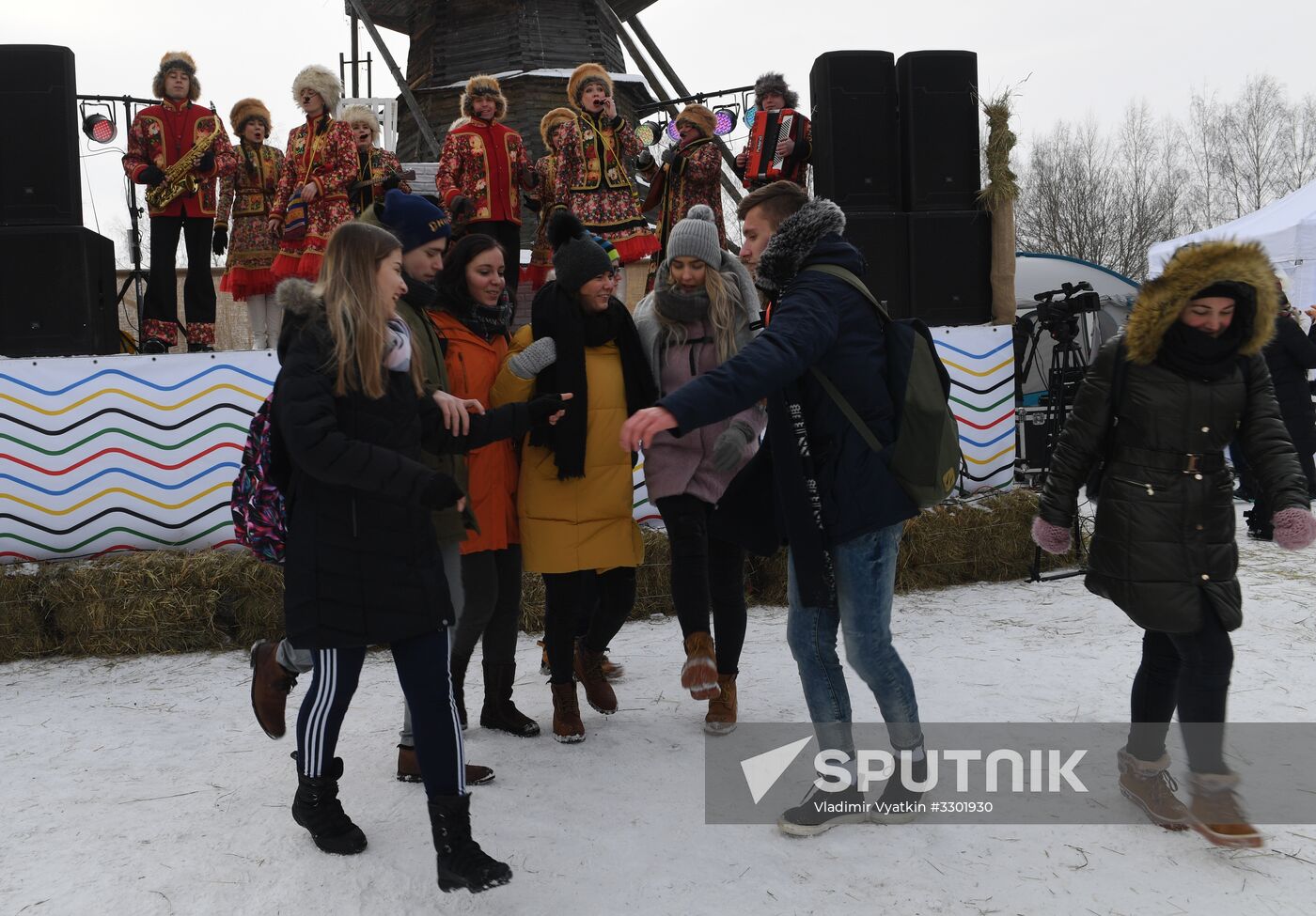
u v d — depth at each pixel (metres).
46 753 3.78
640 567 5.65
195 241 7.09
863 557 2.86
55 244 6.02
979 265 6.62
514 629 3.85
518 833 2.93
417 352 2.79
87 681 4.80
